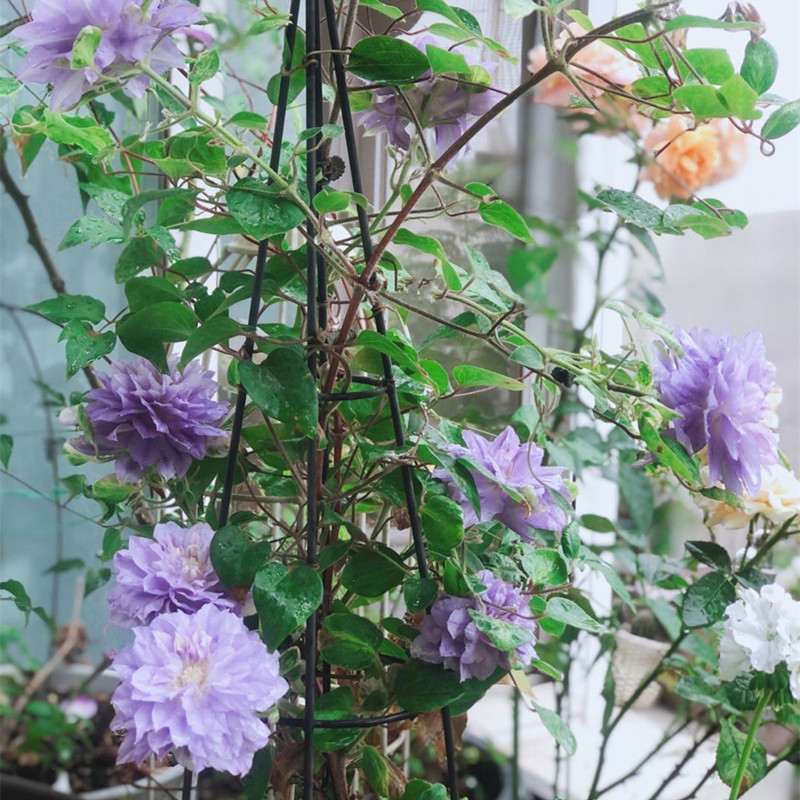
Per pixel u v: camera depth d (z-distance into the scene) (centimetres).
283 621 112
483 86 120
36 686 182
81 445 123
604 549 159
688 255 151
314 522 116
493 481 119
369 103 125
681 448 122
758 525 151
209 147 117
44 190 173
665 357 124
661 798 162
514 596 118
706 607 136
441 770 164
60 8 109
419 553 119
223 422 126
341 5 122
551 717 122
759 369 123
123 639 177
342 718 119
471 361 142
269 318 156
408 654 124
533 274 120
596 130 118
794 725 139
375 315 118
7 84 129
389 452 120
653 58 124
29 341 179
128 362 123
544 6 113
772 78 120
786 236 153
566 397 154
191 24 115
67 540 188
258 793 118
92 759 173
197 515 130
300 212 113
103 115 143
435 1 117
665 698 179
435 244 120
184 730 108
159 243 125
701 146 137
